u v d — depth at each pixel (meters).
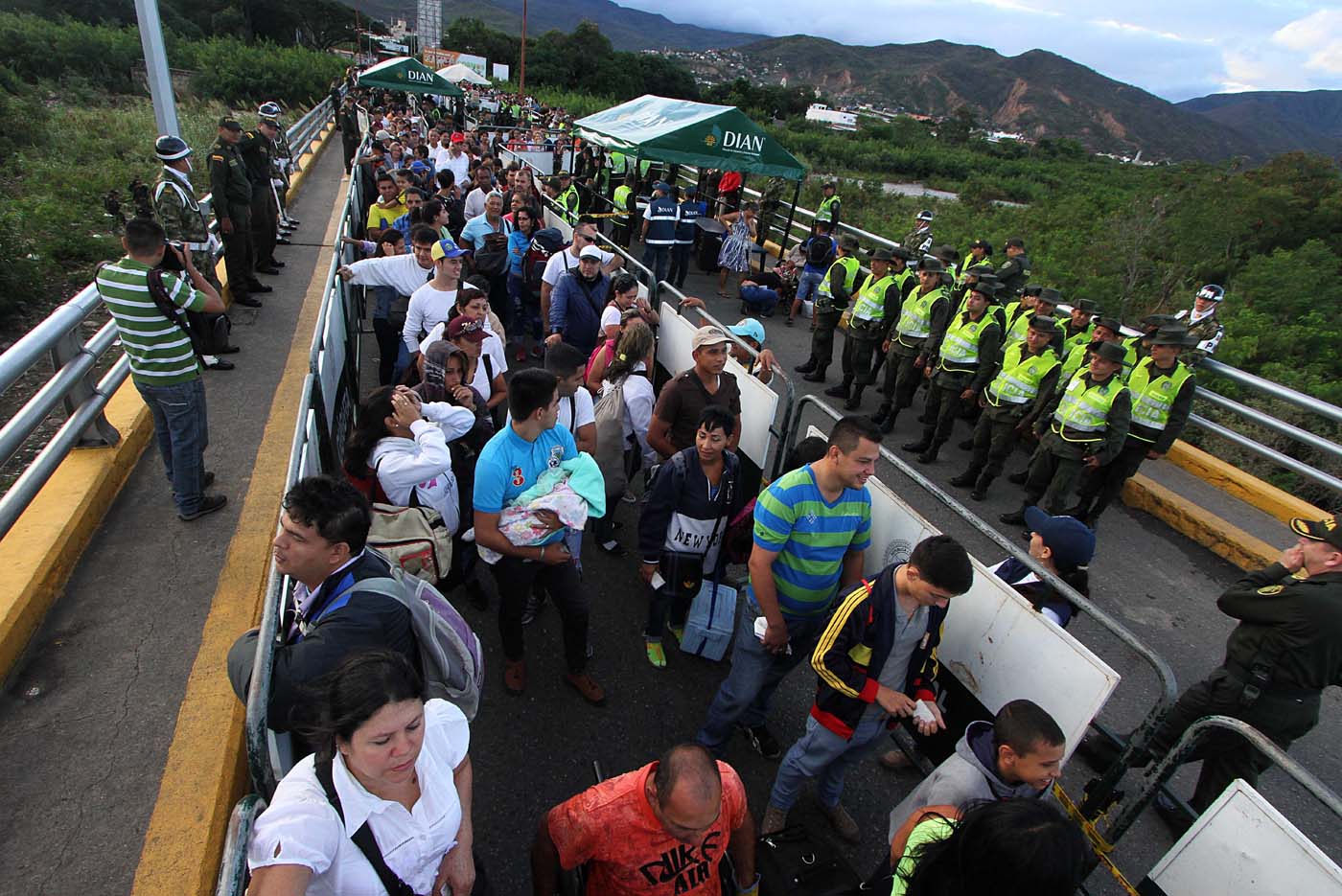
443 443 3.25
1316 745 4.30
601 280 6.71
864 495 3.28
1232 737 3.28
